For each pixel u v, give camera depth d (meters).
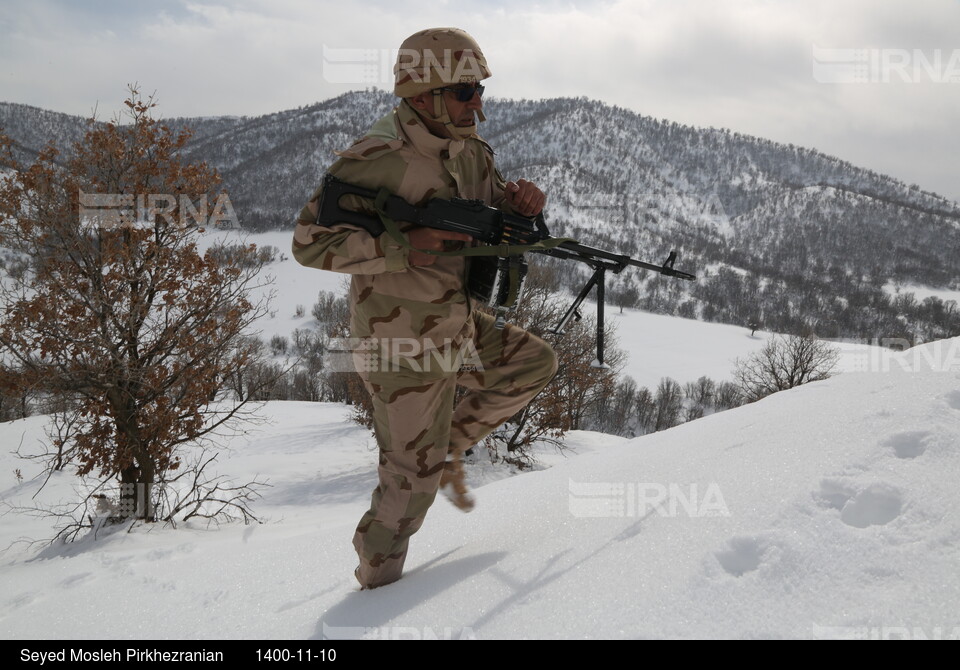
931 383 2.61
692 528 1.98
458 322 2.33
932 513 1.70
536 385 2.54
